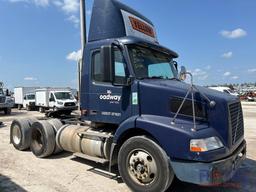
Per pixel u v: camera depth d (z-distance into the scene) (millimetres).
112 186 5207
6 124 14695
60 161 6789
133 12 6176
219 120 4570
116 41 5395
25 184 5285
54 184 5289
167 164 4449
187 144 4266
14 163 6660
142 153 4758
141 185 4715
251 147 8766
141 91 5086
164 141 4484
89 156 5930
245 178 5801
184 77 5551
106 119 5566
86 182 5398
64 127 6770
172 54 6320
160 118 4781
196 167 4207
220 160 4281
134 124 4859
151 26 6703
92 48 5836
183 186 5266
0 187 5133
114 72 5266
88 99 5895
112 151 5230
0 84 24219
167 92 4871
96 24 5895
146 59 5547
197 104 4699
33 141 7375
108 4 5781
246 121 16312
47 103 26875
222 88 35438
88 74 5895
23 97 32219
